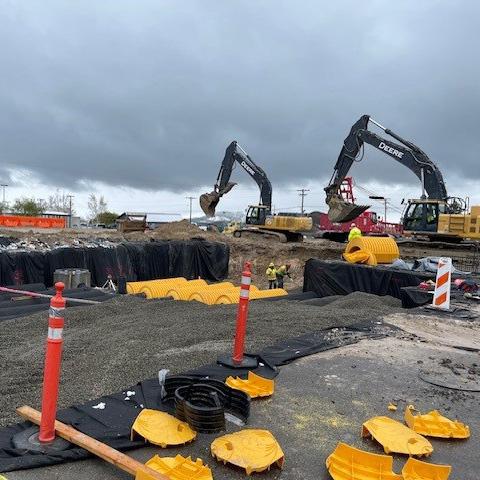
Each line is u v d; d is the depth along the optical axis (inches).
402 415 206.7
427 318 396.8
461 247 972.6
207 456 166.1
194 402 192.1
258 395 215.5
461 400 225.5
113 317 423.2
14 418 191.9
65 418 183.0
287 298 577.6
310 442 180.1
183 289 546.0
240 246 1323.8
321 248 1267.2
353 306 453.1
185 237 1478.8
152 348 286.7
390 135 1100.5
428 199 1030.4
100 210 4852.4
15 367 270.4
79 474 151.7
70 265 786.2
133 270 917.2
